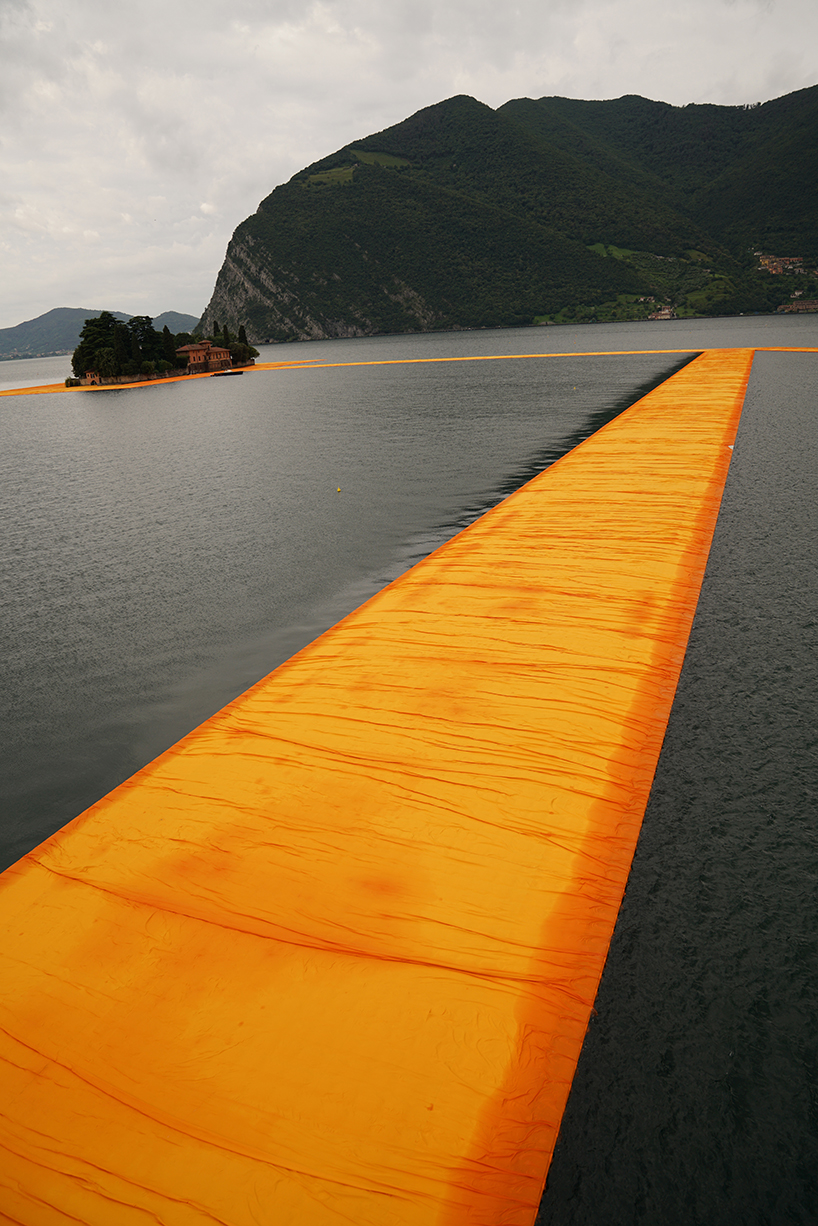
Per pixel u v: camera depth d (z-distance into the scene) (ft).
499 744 31.53
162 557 71.31
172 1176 15.56
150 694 43.50
